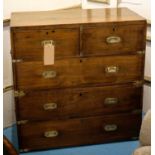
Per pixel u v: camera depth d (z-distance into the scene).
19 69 1.92
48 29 1.86
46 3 2.31
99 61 1.98
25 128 2.05
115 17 2.01
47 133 2.08
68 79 1.99
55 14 2.12
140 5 2.31
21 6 2.24
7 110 2.36
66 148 2.14
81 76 1.99
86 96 2.05
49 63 1.92
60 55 1.92
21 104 2.00
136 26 1.95
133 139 2.21
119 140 2.20
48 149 2.13
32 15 2.10
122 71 2.03
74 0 2.37
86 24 1.88
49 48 1.89
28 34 1.85
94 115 2.10
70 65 1.96
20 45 1.87
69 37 1.90
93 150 2.12
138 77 2.07
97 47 1.95
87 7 2.40
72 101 2.04
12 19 1.99
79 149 2.13
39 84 1.97
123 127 2.17
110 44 1.96
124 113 2.13
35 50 1.89
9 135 2.29
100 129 2.14
